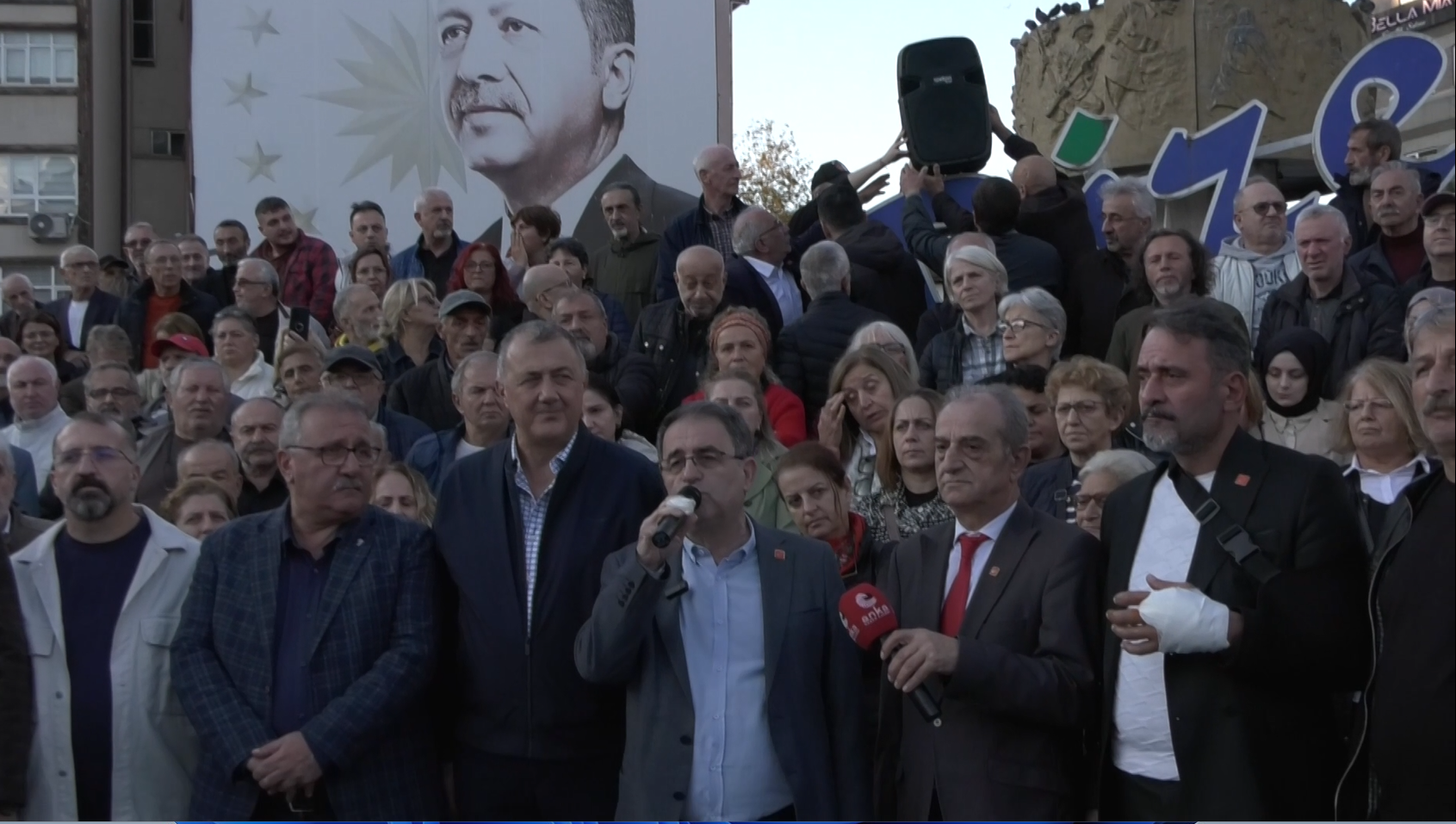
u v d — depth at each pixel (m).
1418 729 3.51
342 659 4.35
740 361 6.30
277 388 7.24
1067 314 7.55
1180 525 3.96
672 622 4.19
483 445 6.08
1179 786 3.82
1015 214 7.55
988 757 4.00
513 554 4.49
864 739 4.28
